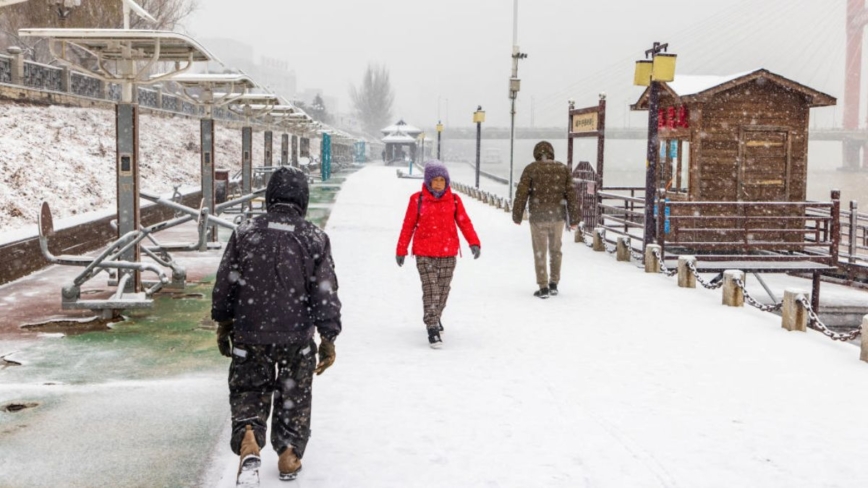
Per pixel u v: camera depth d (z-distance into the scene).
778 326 8.68
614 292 10.84
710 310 9.59
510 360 7.03
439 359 7.02
